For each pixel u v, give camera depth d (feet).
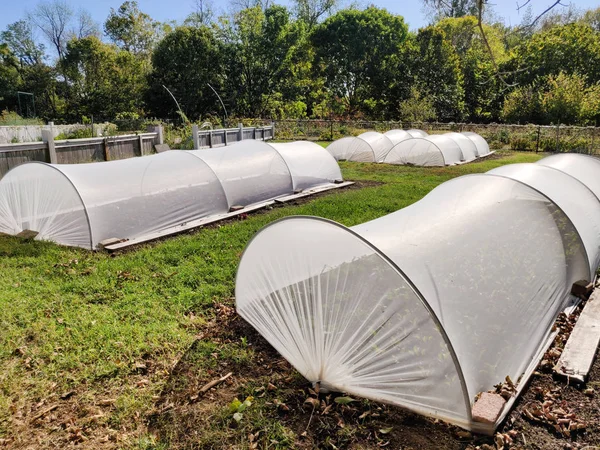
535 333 11.73
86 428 9.27
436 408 8.87
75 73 129.39
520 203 14.75
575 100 79.41
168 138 59.82
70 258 19.70
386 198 33.06
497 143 74.95
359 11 139.33
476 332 9.64
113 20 152.05
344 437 8.87
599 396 10.24
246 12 119.03
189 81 114.73
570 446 8.59
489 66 105.19
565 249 14.64
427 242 11.10
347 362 9.91
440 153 52.60
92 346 12.23
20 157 32.68
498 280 11.26
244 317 13.35
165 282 17.02
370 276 9.58
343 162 57.00
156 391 10.48
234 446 8.68
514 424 9.19
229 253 20.29
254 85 124.67
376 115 121.80
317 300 10.43
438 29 111.24
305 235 10.48
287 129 90.84
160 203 24.84
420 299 8.78
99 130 70.54
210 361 11.66
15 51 163.02
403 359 9.14
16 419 9.50
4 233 23.38
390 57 125.29
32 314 14.03
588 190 17.97
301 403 9.93
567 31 90.33
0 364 11.47
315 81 142.20
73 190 21.43
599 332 12.60
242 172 30.60
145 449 8.61
